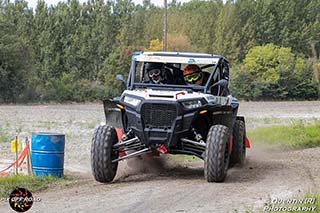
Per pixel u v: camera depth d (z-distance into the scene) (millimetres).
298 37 115375
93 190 12891
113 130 14023
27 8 106750
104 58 102562
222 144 13531
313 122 37906
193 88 14961
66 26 104938
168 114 13766
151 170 16328
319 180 14031
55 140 14727
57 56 102875
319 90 96562
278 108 63500
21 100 80312
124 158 14008
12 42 80125
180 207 10906
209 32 109000
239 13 111438
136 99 13953
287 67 94938
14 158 19500
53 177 14367
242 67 95750
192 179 14469
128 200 11625
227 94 16109
